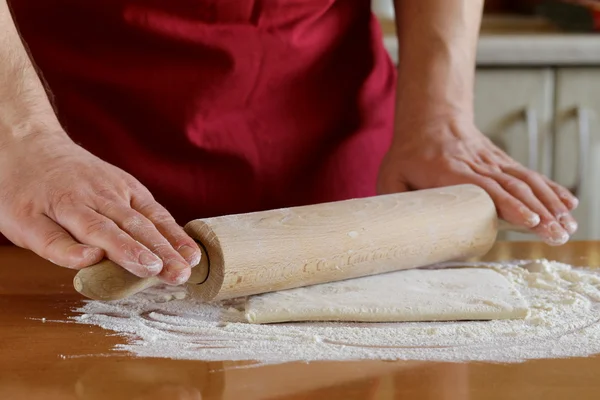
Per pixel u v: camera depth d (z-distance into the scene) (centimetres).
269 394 70
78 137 124
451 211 106
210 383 73
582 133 190
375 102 138
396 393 70
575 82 190
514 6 251
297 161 132
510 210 112
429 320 90
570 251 122
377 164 139
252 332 87
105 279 84
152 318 92
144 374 75
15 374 75
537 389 71
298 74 128
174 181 126
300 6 125
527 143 192
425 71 129
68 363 78
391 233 100
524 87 190
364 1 135
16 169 94
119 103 123
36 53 121
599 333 85
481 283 98
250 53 123
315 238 96
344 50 133
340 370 76
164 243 86
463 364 77
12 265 115
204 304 97
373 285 98
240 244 91
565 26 205
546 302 96
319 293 96
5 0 100
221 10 120
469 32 132
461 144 124
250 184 129
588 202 196
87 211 88
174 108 122
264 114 128
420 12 130
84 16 119
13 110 98
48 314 93
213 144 125
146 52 121
